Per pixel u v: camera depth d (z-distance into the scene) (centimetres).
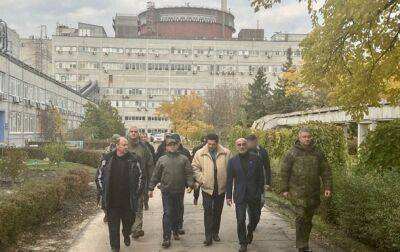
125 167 832
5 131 4144
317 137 1273
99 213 1259
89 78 10556
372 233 814
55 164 2725
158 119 10694
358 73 873
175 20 12281
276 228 1062
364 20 755
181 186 921
